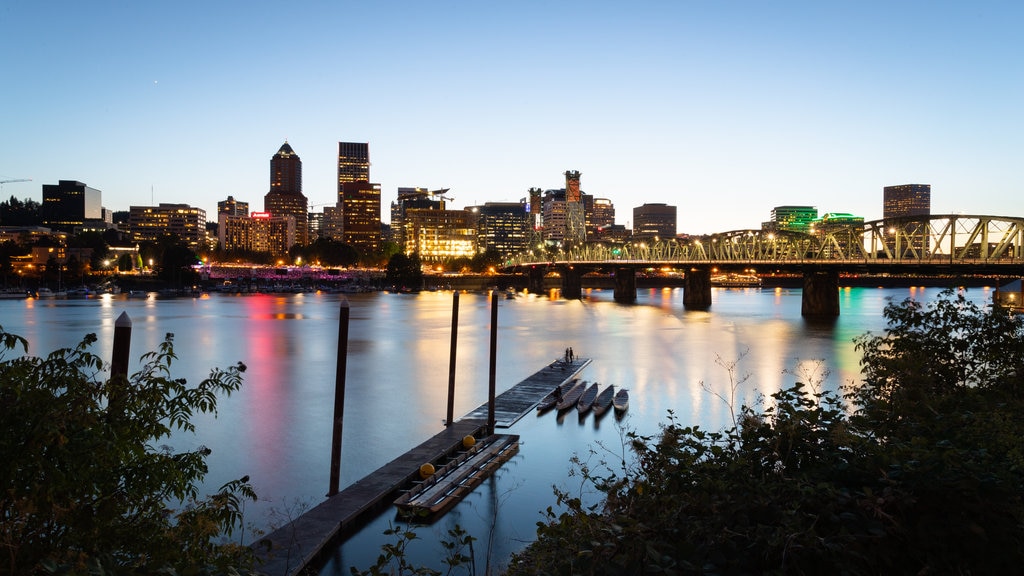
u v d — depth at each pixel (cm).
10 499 869
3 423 885
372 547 2495
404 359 7881
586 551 891
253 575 997
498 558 2400
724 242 19050
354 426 4472
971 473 905
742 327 12350
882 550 886
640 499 1073
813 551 875
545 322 13550
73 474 907
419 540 2553
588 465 3466
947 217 11931
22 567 852
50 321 12888
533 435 4147
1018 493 910
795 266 15612
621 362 7600
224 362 7594
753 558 895
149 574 802
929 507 925
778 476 1040
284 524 2641
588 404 4888
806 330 11769
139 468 1048
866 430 1217
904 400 1390
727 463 1061
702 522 940
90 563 768
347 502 2789
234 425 4481
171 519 1900
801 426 1127
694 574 865
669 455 1119
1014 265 10900
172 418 1192
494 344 4144
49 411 900
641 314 16275
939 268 12488
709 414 4781
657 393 5619
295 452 3847
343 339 2997
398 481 3039
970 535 875
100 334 10481
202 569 877
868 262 13475
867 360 1925
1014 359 1794
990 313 1895
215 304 19300
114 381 1102
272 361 7650
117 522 1034
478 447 3709
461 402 5284
